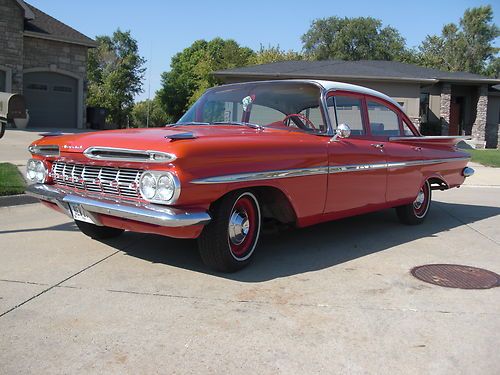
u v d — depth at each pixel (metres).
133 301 3.87
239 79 23.80
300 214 4.84
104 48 48.47
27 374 2.80
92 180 4.37
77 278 4.35
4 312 3.61
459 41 57.69
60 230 6.06
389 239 6.15
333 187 5.14
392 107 6.32
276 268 4.79
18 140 16.25
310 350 3.17
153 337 3.28
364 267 4.93
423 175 6.65
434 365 3.03
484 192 11.00
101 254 5.07
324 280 4.49
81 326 3.41
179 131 4.59
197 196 3.90
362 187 5.55
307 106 5.27
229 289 4.17
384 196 5.96
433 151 6.84
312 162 4.84
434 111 25.64
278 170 4.49
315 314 3.72
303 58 51.00
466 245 5.97
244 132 4.77
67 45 25.17
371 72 23.89
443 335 3.43
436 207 8.78
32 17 23.31
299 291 4.18
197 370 2.89
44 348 3.10
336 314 3.73
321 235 6.25
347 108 5.59
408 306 3.94
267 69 24.39
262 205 4.86
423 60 52.59
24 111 6.72
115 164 4.16
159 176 3.85
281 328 3.46
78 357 3.00
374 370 2.95
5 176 8.76
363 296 4.12
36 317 3.54
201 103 5.89
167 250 5.25
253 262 4.96
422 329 3.52
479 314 3.81
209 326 3.46
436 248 5.77
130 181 4.09
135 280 4.33
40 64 24.39
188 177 3.82
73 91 25.81
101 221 4.41
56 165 4.78
